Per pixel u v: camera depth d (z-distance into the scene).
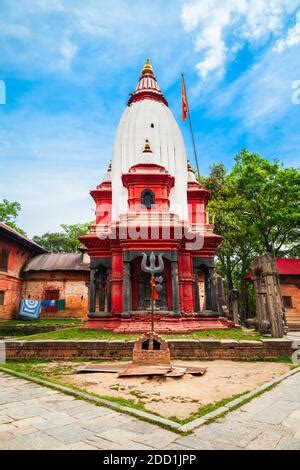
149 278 18.02
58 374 9.70
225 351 12.48
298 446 4.41
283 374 9.59
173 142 23.56
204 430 5.01
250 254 35.88
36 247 32.78
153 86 26.75
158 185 19.67
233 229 30.25
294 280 29.89
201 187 23.64
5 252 28.09
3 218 36.06
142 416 5.56
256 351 12.47
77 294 30.53
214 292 18.64
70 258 33.00
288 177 31.89
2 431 4.95
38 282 30.94
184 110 28.80
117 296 17.80
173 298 16.41
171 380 8.77
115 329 15.73
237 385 8.25
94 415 5.75
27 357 12.51
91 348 12.53
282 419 5.55
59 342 12.62
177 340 12.70
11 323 25.94
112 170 22.97
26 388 7.88
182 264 18.55
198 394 7.34
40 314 29.94
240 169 34.09
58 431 4.95
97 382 8.53
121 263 18.20
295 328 27.70
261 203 32.75
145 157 20.50
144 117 23.50
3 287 27.44
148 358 10.12
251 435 4.80
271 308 15.05
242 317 33.12
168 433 4.88
